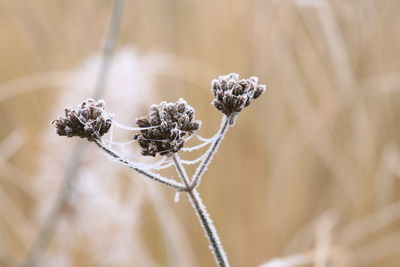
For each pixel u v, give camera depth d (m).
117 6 0.52
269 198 0.61
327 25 0.58
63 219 0.53
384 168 0.59
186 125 0.35
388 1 0.62
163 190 0.62
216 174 0.62
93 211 0.53
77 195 0.53
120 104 0.55
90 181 0.54
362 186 0.59
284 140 0.62
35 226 0.59
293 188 0.61
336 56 0.59
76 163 0.53
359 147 0.60
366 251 0.57
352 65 0.61
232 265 0.59
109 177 0.55
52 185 0.55
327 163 0.60
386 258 0.57
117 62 0.56
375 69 0.62
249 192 0.61
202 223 0.35
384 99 0.61
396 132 0.61
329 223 0.54
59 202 0.54
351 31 0.61
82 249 0.55
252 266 0.59
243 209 0.60
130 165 0.35
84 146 0.54
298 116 0.62
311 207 0.60
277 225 0.60
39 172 0.57
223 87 0.36
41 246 0.53
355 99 0.60
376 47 0.62
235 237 0.60
